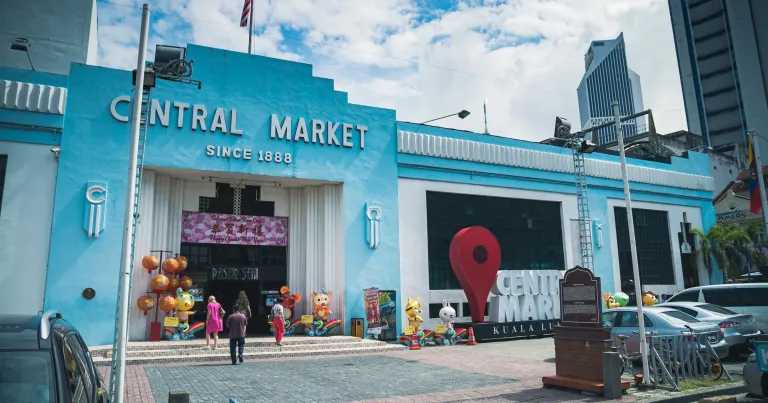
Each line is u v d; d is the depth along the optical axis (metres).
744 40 98.69
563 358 10.30
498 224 22.95
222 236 19.03
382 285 19.61
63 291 15.23
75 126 16.16
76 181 15.90
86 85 16.50
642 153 29.78
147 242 16.91
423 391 9.97
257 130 18.50
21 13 21.42
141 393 9.69
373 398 9.32
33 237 15.23
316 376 11.64
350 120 20.23
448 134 22.33
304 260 19.89
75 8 22.17
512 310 20.25
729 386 9.97
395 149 20.95
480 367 13.00
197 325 17.12
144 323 16.58
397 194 20.62
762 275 21.73
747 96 97.50
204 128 17.64
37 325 4.22
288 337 17.91
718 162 46.34
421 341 17.98
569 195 25.08
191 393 9.70
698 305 13.73
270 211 20.11
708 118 103.19
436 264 21.22
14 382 3.59
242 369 12.69
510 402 9.02
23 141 15.60
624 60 177.25
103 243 15.91
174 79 15.35
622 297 22.89
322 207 20.00
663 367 10.02
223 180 19.05
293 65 19.55
